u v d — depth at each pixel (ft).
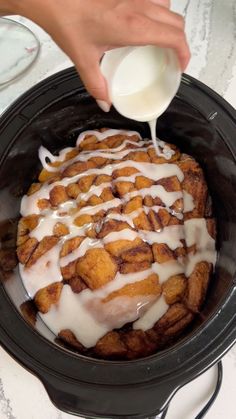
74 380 1.23
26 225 1.70
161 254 1.57
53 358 1.27
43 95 1.66
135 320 1.52
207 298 1.51
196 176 1.70
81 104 1.72
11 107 1.66
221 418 1.40
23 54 2.10
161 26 1.16
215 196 1.68
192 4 2.13
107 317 1.51
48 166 1.81
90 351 1.48
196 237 1.61
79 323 1.52
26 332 1.32
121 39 1.19
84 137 1.83
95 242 1.60
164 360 1.23
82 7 1.17
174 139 1.80
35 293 1.58
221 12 2.11
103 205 1.65
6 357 1.54
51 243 1.63
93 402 1.20
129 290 1.52
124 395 1.20
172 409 1.43
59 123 1.77
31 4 1.22
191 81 1.60
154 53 1.36
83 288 1.55
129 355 1.44
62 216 1.67
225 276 1.45
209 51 2.01
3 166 1.59
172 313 1.50
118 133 1.82
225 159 1.54
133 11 1.16
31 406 1.48
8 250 1.59
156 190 1.67
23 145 1.68
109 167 1.72
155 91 1.42
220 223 1.64
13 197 1.70
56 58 2.09
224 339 1.23
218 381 1.42
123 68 1.35
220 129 1.54
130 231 1.59
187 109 1.61
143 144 1.79
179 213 1.66
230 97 1.90
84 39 1.21
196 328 1.31
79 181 1.71
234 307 1.26
